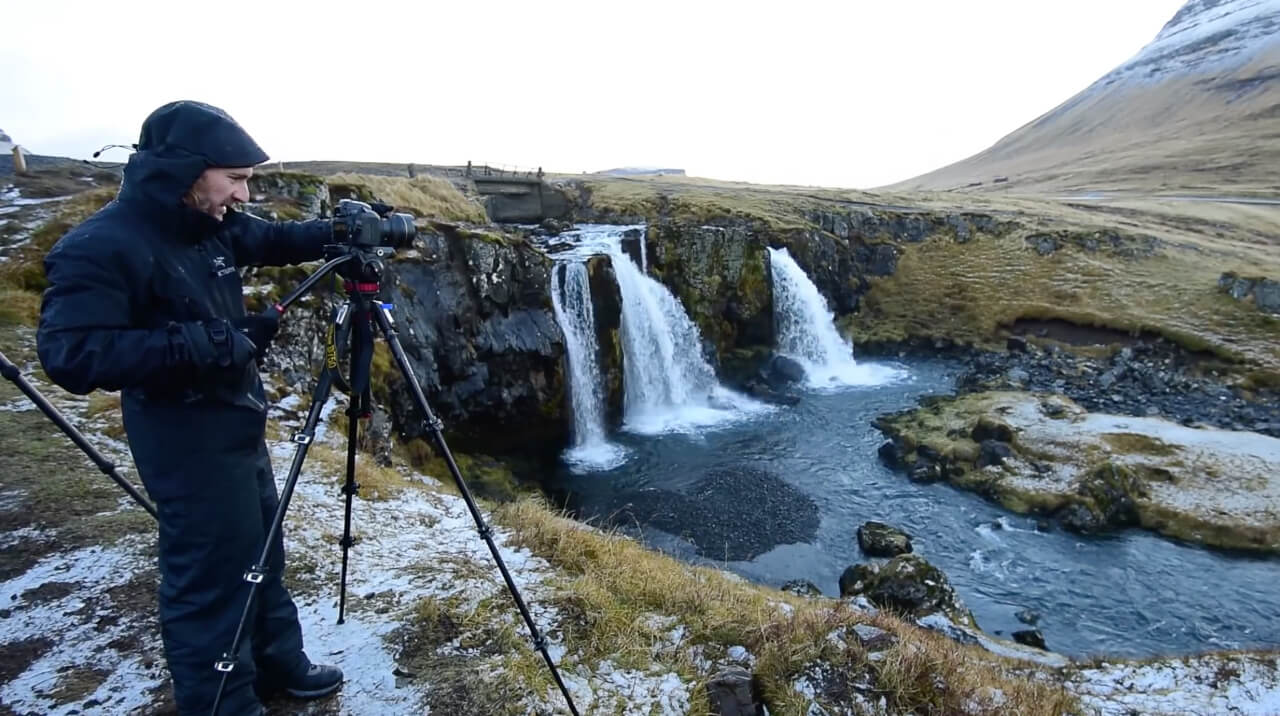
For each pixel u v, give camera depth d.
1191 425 25.62
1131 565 16.78
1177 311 35.19
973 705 4.93
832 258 41.97
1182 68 178.62
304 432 3.18
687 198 45.56
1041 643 13.55
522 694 4.23
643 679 4.61
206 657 3.11
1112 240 43.78
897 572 13.06
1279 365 29.47
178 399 2.87
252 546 3.25
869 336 39.84
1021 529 18.64
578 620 5.16
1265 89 139.00
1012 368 33.69
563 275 24.88
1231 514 18.47
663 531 17.86
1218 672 9.11
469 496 3.78
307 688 3.98
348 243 3.44
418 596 5.36
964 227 47.94
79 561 5.58
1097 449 22.41
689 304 33.69
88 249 2.54
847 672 4.84
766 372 34.12
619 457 23.39
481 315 22.11
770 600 6.85
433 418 3.67
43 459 7.55
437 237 21.30
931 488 21.14
